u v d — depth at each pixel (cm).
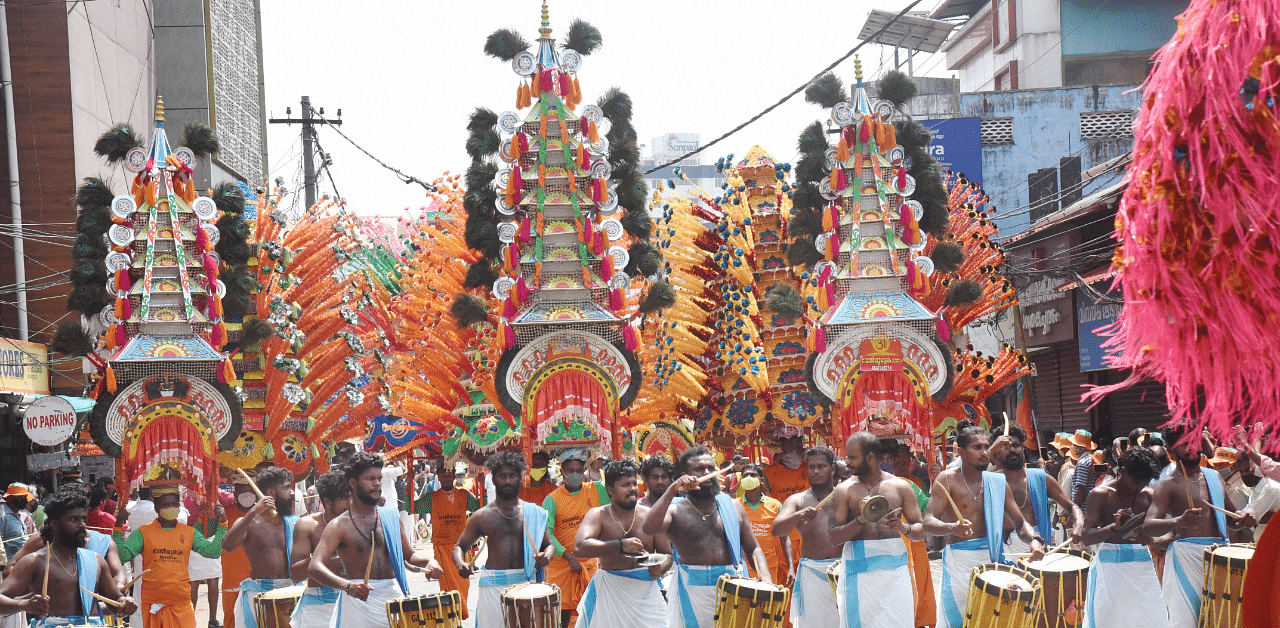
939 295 1442
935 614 953
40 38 2236
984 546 757
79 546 729
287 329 1398
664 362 1403
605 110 1352
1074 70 3325
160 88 2812
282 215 1434
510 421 1355
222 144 2950
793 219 1297
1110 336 290
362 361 1609
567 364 1285
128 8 2595
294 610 718
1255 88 255
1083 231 1998
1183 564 772
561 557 916
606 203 1311
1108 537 743
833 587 718
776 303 1273
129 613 723
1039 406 2330
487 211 1311
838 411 1245
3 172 2056
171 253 1312
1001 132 2933
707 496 729
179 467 1280
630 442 1410
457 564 785
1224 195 258
